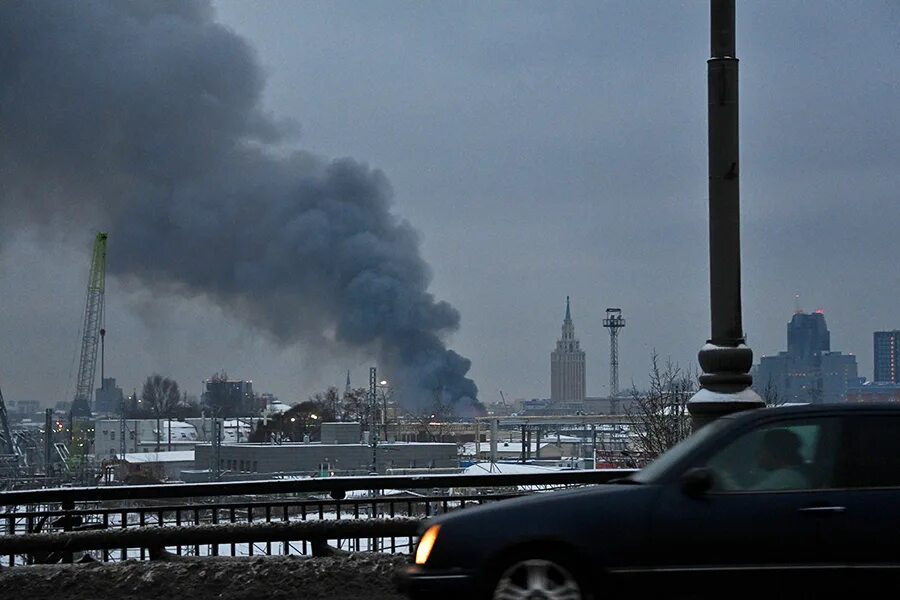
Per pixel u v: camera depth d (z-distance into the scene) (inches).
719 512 379.9
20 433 6309.1
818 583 376.8
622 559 377.7
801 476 384.5
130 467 4537.4
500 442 6289.4
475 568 378.9
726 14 571.8
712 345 567.5
